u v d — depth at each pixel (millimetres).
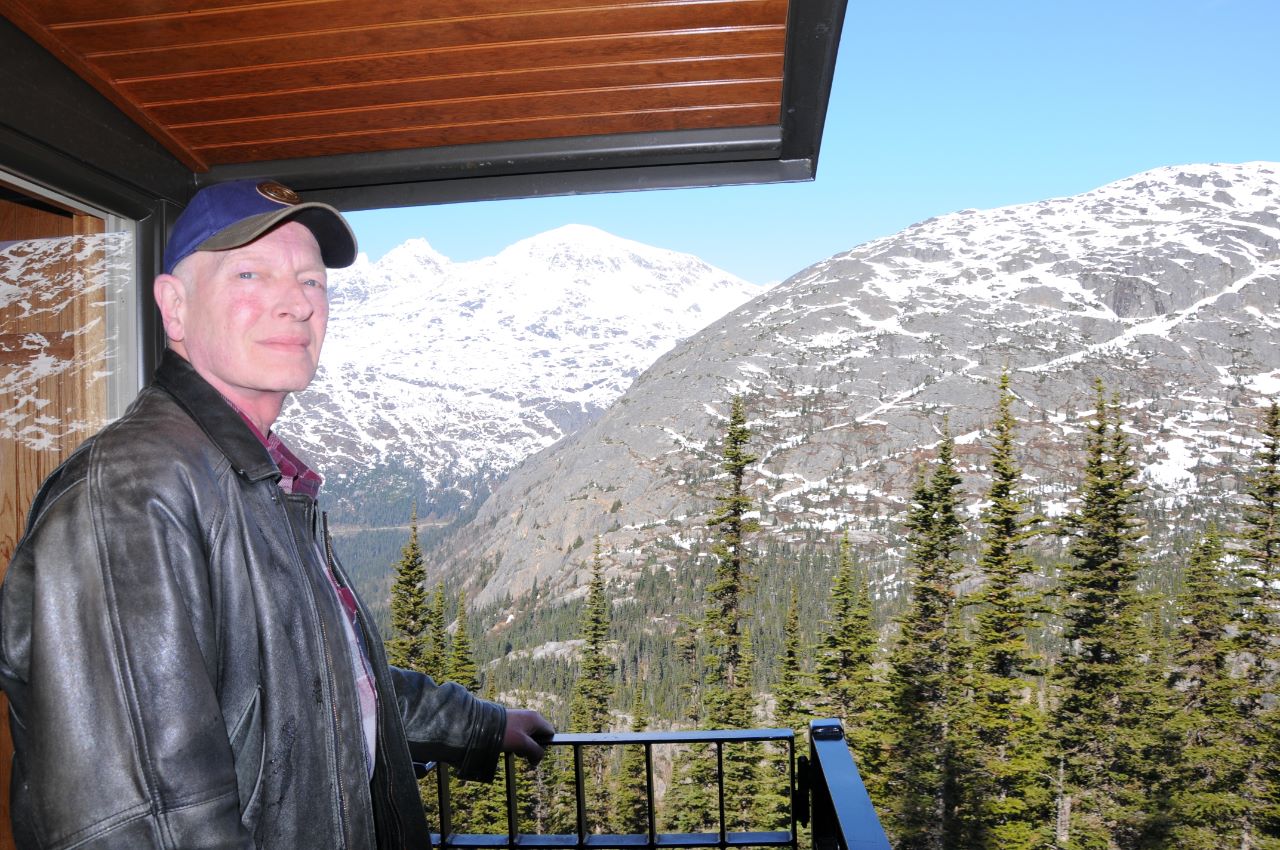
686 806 14477
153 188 1889
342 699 920
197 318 947
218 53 1630
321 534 1050
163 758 734
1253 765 17656
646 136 1958
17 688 798
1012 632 20234
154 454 818
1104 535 20641
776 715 21438
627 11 1527
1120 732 18828
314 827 875
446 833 1737
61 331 1897
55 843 721
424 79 1737
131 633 744
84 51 1611
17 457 1883
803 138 1863
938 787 19516
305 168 2033
